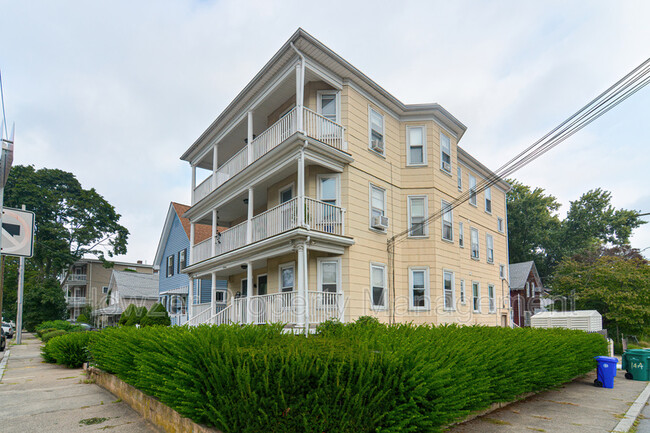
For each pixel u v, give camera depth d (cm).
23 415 755
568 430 662
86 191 4750
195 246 1969
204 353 541
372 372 496
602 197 4603
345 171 1433
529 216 4497
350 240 1370
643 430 706
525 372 783
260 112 1681
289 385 467
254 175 1523
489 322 2233
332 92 1480
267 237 1356
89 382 1092
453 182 1797
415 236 1620
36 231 4325
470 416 703
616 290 2422
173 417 602
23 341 3064
